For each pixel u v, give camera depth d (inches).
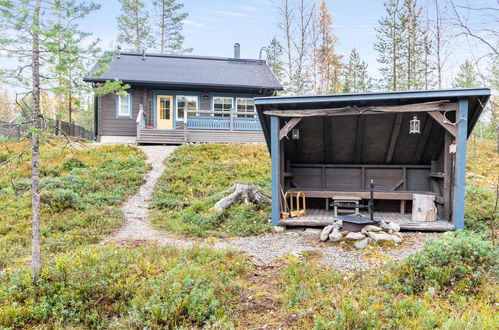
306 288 161.8
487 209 300.2
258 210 343.3
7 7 144.0
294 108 297.3
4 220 288.7
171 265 192.5
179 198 393.7
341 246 237.5
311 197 368.8
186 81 697.0
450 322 113.3
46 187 360.8
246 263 205.5
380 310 135.0
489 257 163.3
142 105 689.0
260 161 533.0
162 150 602.2
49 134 181.2
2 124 168.1
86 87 169.0
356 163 370.0
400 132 323.3
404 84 908.6
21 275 179.3
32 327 143.8
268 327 133.0
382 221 270.4
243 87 705.6
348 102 283.7
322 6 994.7
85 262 191.8
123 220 324.2
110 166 488.1
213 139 676.1
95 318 150.0
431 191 340.8
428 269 159.9
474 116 275.9
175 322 137.5
